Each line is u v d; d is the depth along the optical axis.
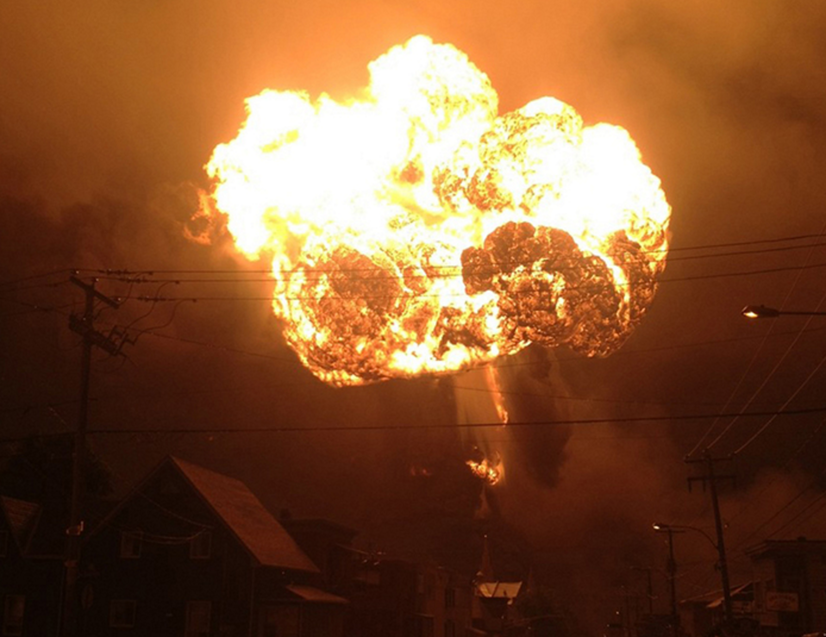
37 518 54.19
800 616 50.88
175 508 50.66
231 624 48.78
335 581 61.22
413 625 69.06
